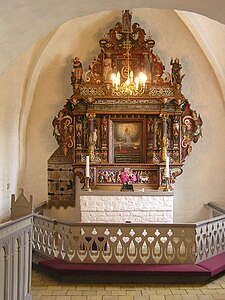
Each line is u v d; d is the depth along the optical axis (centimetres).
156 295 576
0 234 390
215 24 916
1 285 397
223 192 1022
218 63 979
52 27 409
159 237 660
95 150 963
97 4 385
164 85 948
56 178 1023
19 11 344
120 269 629
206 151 1019
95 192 898
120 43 955
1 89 847
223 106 1023
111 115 964
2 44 377
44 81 1020
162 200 898
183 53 1016
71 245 675
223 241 741
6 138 900
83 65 1023
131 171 948
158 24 998
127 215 898
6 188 903
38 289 601
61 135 988
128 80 866
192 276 626
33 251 757
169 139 970
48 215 1021
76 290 598
